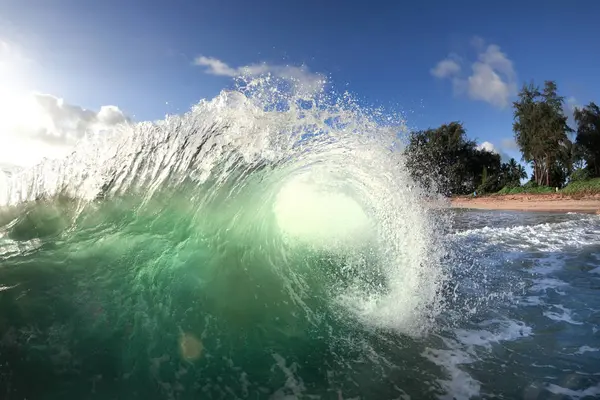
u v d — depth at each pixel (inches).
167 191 223.1
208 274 189.8
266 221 238.4
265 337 165.3
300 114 236.4
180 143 239.0
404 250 247.0
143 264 180.1
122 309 153.9
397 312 204.1
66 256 176.7
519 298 246.7
